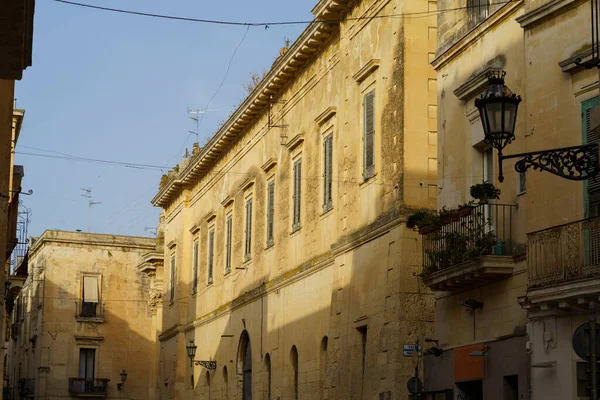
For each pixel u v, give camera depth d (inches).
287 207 1376.7
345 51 1191.6
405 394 964.6
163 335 2036.2
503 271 804.0
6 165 841.5
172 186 1985.7
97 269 2504.9
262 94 1465.3
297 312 1301.7
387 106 1064.8
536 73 776.9
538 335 744.3
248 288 1524.4
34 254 2608.3
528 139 783.1
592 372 472.1
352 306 1106.1
